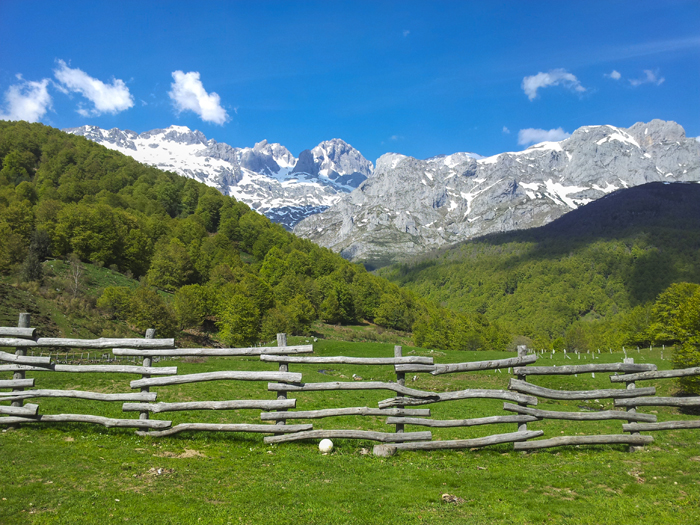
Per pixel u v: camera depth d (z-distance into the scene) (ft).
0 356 41.37
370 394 86.94
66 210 336.90
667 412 97.04
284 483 31.53
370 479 33.01
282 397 41.27
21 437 37.78
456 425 41.01
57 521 24.16
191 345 256.11
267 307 318.86
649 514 27.35
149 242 378.73
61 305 212.43
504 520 26.58
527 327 528.22
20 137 588.50
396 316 428.97
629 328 328.08
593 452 40.96
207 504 27.43
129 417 44.98
